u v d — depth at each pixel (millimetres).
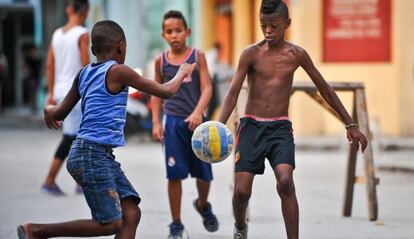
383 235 19250
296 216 15211
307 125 46781
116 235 14102
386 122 45812
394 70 45562
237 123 20484
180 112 18594
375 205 21203
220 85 42000
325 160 36500
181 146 18562
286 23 16047
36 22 82125
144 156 38406
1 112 78688
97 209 13898
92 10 63812
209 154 15195
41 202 24250
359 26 46156
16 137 50844
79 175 13914
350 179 21703
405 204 24016
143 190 26875
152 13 66062
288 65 16125
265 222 21062
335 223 20828
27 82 81250
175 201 18594
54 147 43594
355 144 17219
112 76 13977
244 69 16188
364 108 21078
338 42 46375
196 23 60656
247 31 53719
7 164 34875
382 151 39594
